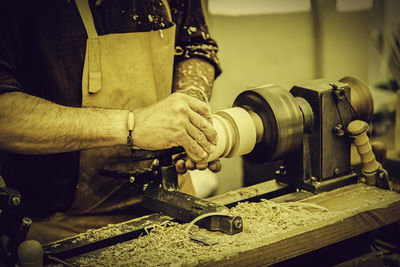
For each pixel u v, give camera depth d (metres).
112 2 1.47
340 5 3.40
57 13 1.39
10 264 1.03
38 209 1.54
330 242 1.21
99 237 1.19
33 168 1.50
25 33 1.38
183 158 1.48
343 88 1.44
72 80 1.44
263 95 1.37
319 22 3.32
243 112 1.36
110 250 1.11
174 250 1.09
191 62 1.70
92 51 1.44
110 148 1.55
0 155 1.45
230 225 1.14
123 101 1.52
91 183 1.56
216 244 1.10
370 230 1.29
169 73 1.60
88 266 1.04
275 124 1.33
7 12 1.28
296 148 1.40
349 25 3.48
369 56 3.65
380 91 3.37
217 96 3.11
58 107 1.25
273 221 1.22
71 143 1.24
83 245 1.15
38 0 1.37
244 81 3.18
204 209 1.20
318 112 1.42
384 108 3.06
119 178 1.52
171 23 1.57
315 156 1.45
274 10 3.14
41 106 1.22
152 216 1.31
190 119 1.24
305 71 3.39
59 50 1.41
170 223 1.24
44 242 1.49
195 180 2.85
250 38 3.12
